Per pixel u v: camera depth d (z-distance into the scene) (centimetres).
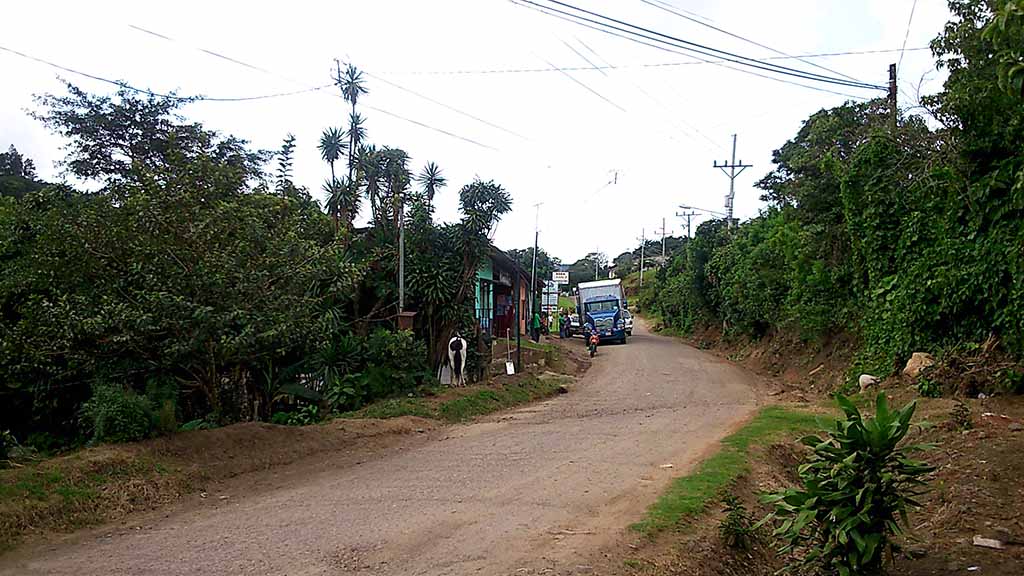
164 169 1084
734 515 735
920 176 1758
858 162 1914
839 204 2239
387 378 1650
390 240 1883
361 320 1783
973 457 972
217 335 1066
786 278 2633
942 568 635
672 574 632
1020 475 873
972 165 1555
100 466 870
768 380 2459
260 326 1070
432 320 1894
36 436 1300
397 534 709
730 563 694
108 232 1023
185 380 1234
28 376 1223
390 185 1928
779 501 655
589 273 10406
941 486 880
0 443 975
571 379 2381
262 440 1112
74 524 766
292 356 1583
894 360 1742
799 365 2539
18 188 2278
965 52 1441
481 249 1931
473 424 1488
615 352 3559
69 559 657
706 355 3391
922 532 750
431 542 682
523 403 1833
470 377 1981
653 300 7562
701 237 4516
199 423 1200
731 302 3672
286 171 1583
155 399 1182
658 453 1115
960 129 1563
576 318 5059
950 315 1602
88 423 1093
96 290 1030
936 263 1625
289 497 884
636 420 1488
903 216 1811
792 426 1319
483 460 1093
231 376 1370
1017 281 1409
